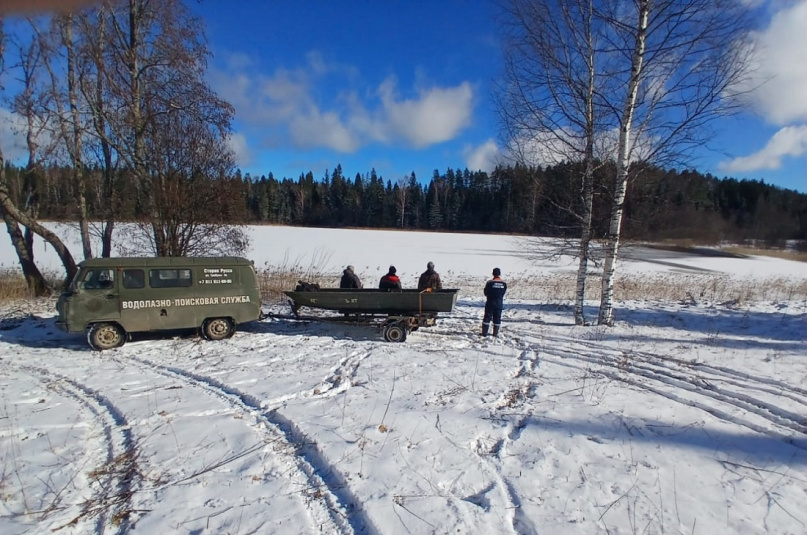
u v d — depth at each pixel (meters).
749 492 3.55
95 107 13.29
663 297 16.09
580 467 3.92
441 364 7.31
